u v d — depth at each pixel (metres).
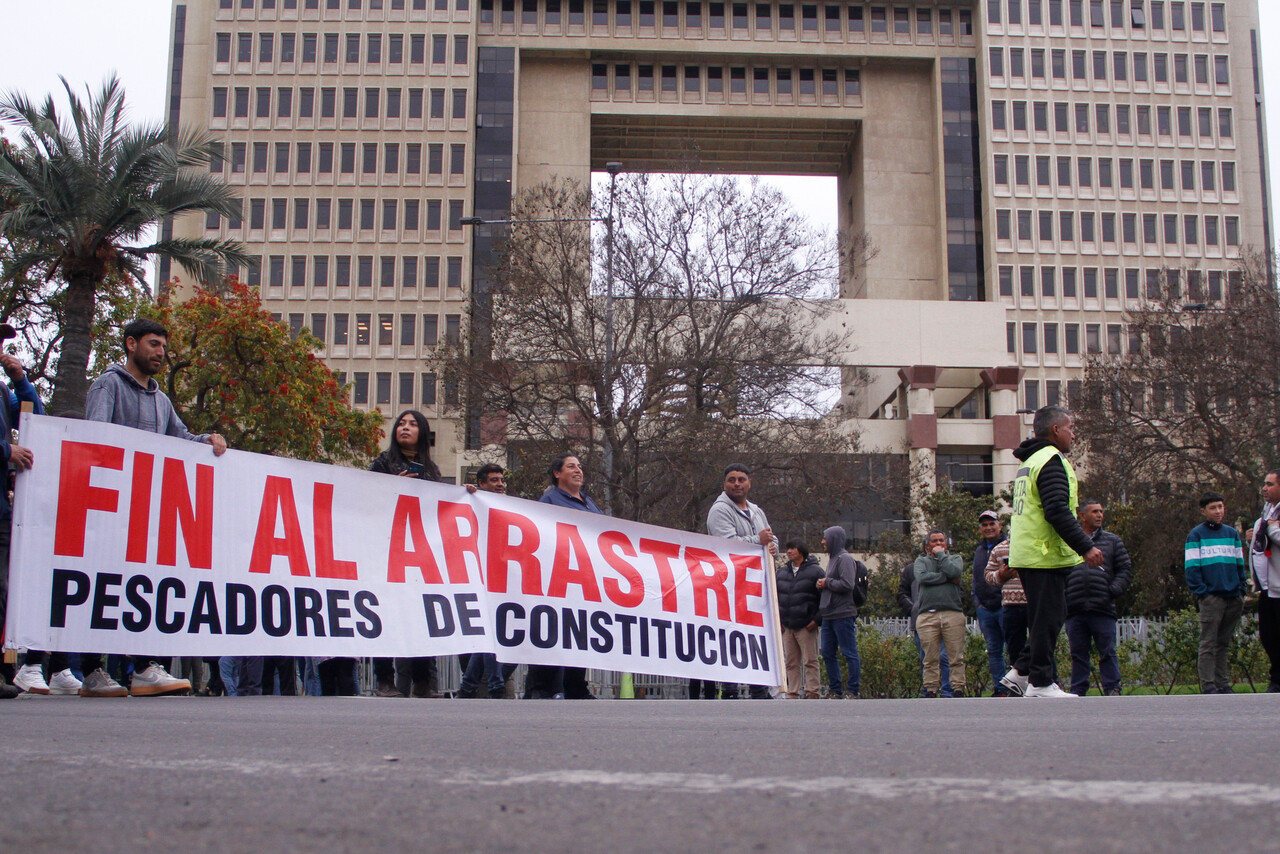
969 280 65.38
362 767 2.07
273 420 28.48
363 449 34.34
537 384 24.27
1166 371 30.67
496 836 1.35
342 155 62.84
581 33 66.62
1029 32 66.81
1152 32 67.19
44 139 19.98
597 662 6.87
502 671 9.42
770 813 1.50
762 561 7.72
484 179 63.53
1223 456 29.72
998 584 7.71
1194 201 65.81
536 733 2.89
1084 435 31.94
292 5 64.19
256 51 63.75
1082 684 8.76
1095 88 66.50
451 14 64.56
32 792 1.72
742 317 28.16
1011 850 1.23
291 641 5.75
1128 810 1.48
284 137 62.94
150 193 21.02
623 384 24.19
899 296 66.62
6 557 5.38
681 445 23.56
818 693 10.77
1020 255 64.69
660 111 67.56
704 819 1.46
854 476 26.17
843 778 1.88
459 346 25.25
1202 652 9.57
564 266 24.91
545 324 24.61
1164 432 31.95
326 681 7.39
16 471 5.05
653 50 66.81
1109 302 64.44
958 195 66.31
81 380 20.02
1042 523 6.06
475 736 2.79
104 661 5.38
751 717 3.63
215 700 5.01
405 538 6.29
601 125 69.44
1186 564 9.68
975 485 56.28
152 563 5.36
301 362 29.59
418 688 7.87
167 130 20.67
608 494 23.91
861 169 68.62
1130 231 65.31
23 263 20.95
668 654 7.16
